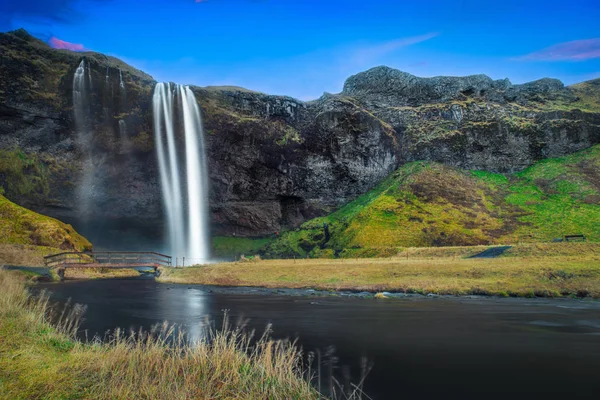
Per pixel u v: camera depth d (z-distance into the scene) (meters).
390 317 22.66
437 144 94.81
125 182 77.50
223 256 83.88
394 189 83.31
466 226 73.19
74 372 9.51
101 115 72.69
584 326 20.17
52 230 58.19
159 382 8.90
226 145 83.75
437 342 16.64
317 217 89.19
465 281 35.09
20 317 13.98
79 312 22.95
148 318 21.89
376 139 94.75
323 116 92.19
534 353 14.90
